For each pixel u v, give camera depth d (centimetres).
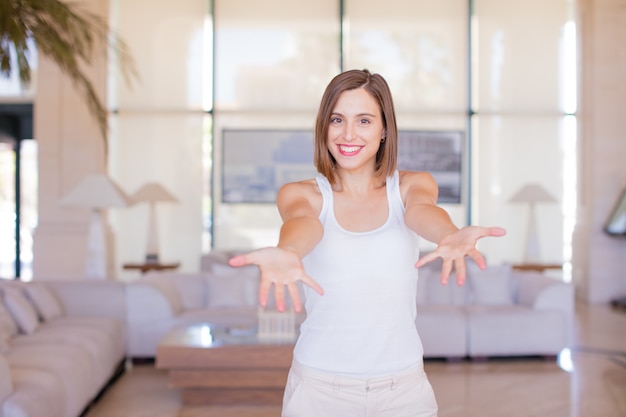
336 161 179
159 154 1044
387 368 170
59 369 398
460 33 1055
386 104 175
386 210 175
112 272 1001
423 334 613
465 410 471
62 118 959
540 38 1054
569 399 497
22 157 1098
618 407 476
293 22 1048
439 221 154
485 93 1055
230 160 1049
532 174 1058
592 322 834
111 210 1039
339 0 1045
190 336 515
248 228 1053
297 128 1050
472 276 680
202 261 887
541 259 1055
